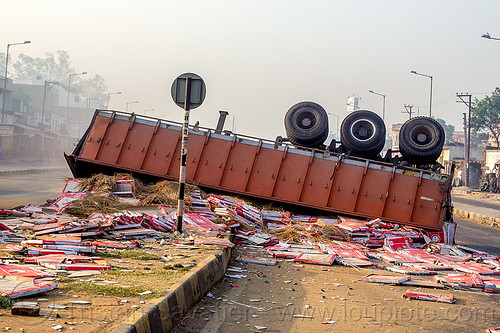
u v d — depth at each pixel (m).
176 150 17.33
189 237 11.53
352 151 17.33
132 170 17.31
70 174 47.94
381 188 16.19
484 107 90.50
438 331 7.22
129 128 17.64
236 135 17.20
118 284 6.95
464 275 11.21
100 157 17.56
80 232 10.50
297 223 15.55
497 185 64.69
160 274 7.72
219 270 9.41
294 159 16.81
